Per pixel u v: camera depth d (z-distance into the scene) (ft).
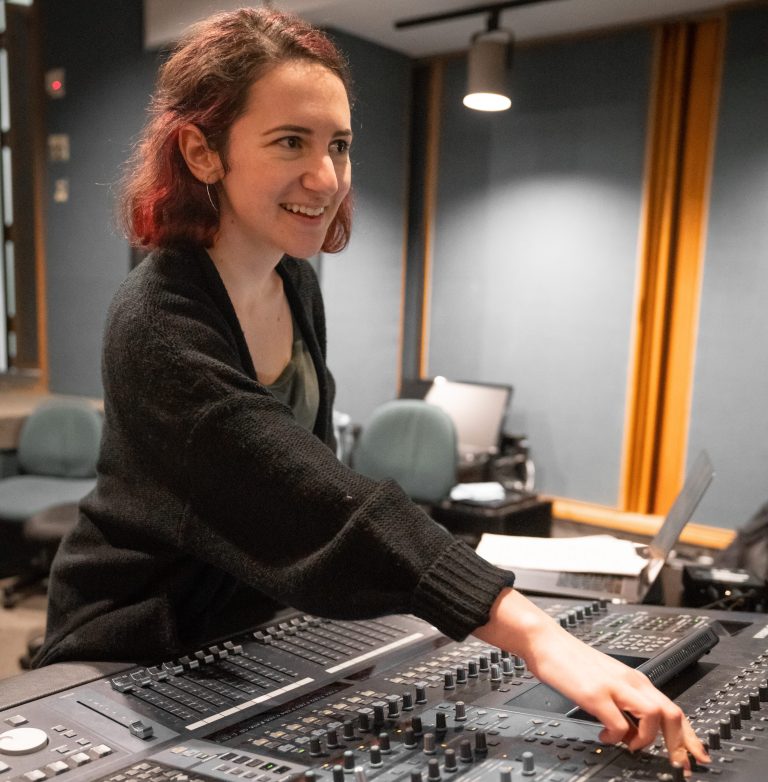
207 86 2.66
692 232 12.68
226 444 2.53
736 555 9.77
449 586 2.33
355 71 13.69
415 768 2.23
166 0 13.26
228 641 3.15
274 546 2.54
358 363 14.64
